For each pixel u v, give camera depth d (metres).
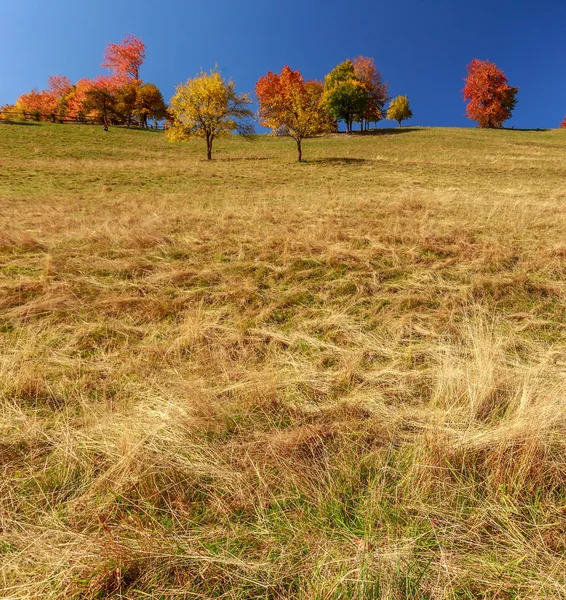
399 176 18.20
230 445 1.93
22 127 34.38
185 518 1.55
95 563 1.33
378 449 1.91
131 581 1.33
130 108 46.69
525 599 1.26
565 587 1.27
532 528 1.50
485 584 1.31
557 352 2.85
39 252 5.15
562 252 4.88
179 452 1.88
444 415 2.12
